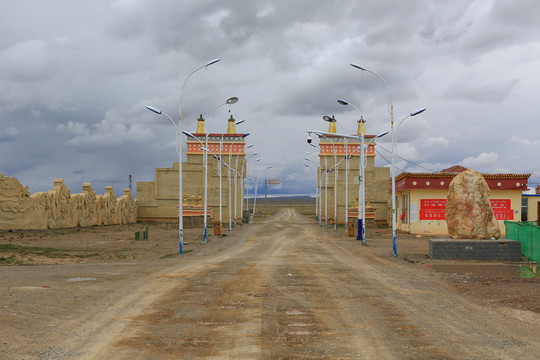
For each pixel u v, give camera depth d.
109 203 62.75
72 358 6.50
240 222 66.25
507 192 41.94
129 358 6.56
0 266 18.14
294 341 7.51
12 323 8.38
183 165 69.81
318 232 46.84
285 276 15.38
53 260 21.08
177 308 10.05
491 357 6.70
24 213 42.81
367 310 9.98
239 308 10.09
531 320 9.10
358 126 68.75
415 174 43.25
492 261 21.34
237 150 69.56
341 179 68.31
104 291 12.06
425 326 8.58
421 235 42.00
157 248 28.75
